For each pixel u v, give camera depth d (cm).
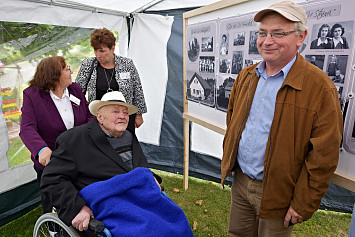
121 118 182
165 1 333
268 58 138
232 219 189
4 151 256
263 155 149
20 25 257
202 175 370
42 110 194
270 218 150
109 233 146
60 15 286
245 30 197
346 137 141
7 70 253
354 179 138
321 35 145
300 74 134
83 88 272
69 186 159
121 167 181
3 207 267
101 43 244
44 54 282
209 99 259
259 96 152
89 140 178
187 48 286
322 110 126
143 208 164
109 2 307
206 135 350
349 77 136
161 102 374
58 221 163
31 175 285
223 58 228
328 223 272
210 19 239
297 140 134
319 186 130
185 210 295
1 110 250
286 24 129
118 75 274
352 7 128
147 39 363
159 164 399
